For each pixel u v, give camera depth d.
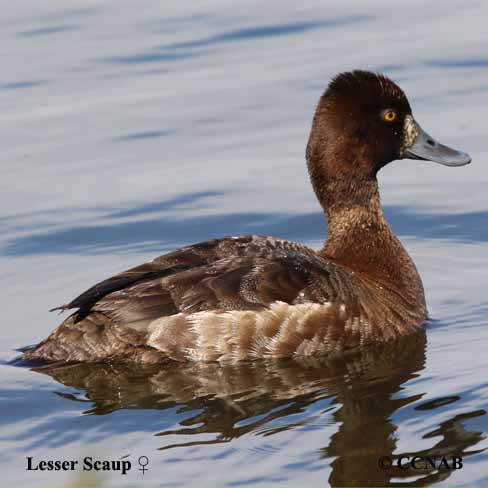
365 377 10.45
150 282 10.95
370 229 12.24
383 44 19.52
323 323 11.12
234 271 11.11
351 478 8.35
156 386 10.41
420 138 12.51
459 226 14.35
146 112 17.80
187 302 10.89
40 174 16.12
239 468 8.62
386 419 9.34
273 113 17.50
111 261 13.67
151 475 8.59
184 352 10.90
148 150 16.70
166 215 14.87
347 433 9.10
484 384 9.79
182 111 17.75
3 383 10.46
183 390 10.30
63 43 20.50
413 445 8.80
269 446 8.95
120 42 20.41
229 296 10.94
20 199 15.42
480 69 18.41
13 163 16.48
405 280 12.07
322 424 9.34
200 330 10.87
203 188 15.56
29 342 11.59
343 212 12.34
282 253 11.52
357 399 9.88
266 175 15.88
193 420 9.59
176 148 16.73
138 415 9.74
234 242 11.62
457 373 10.22
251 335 10.94
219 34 20.56
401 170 16.41
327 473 8.45
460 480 8.19
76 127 17.44
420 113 17.17
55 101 18.33
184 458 8.83
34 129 17.44
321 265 11.52
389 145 12.37
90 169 16.25
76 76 19.14
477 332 11.46
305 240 14.20
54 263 13.65
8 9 22.31
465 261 13.42
